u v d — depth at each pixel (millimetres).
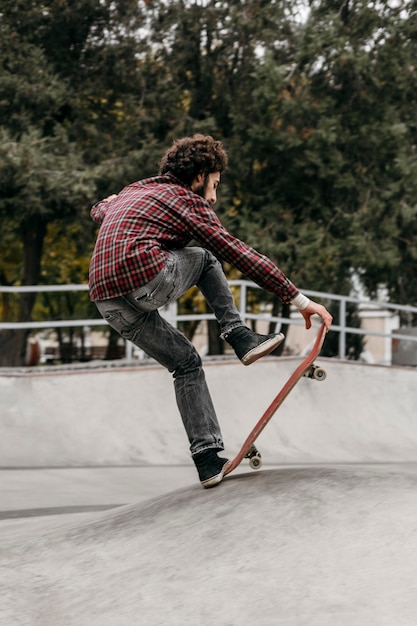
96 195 18391
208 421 3943
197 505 3713
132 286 3664
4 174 17047
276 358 12109
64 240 22734
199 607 2926
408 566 2938
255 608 2850
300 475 3760
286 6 18719
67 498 7332
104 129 19375
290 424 11469
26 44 18125
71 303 26031
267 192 19516
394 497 3404
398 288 20422
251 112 18766
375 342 37906
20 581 3406
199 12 18734
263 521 3396
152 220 3715
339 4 18750
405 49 18109
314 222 18625
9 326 11219
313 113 17984
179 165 3859
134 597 3092
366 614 2699
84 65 19484
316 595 2857
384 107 18438
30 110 18438
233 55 19406
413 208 17984
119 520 3885
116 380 11062
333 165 18016
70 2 18578
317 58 17719
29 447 10070
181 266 3734
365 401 12242
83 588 3248
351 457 11086
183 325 24734
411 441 11836
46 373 10852
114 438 10453
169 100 18641
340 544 3139
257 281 3740
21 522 5105
